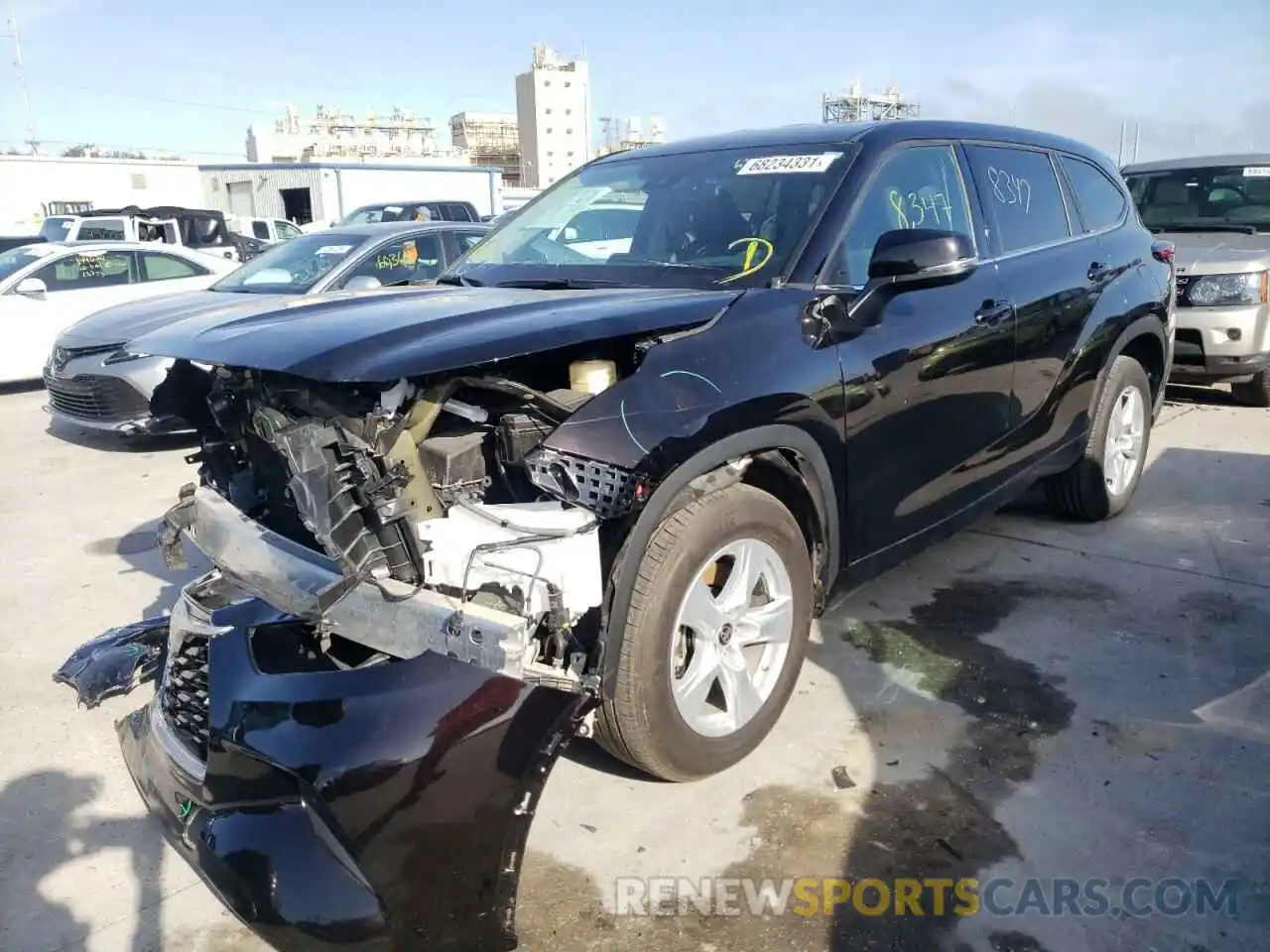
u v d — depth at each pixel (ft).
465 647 6.75
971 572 14.39
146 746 8.53
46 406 26.45
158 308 25.38
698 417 8.09
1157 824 8.68
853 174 10.92
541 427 7.80
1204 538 15.53
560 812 9.11
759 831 8.75
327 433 7.42
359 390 7.52
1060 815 8.82
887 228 11.07
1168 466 19.62
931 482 11.32
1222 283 23.25
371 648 7.38
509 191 126.11
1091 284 14.15
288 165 98.17
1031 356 12.78
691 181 11.94
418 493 7.51
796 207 10.76
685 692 8.80
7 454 24.41
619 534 7.80
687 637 8.98
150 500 20.02
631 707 8.25
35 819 9.37
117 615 14.08
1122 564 14.57
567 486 7.48
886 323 10.27
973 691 11.03
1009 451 12.84
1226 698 10.75
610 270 11.12
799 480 9.39
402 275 26.68
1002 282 12.28
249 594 8.52
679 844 8.63
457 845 6.64
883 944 7.42
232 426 9.02
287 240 29.17
